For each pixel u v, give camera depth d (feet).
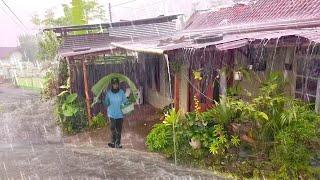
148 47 17.35
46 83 28.30
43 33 32.96
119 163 14.02
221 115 13.50
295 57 13.56
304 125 11.41
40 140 19.54
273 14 19.81
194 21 29.66
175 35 26.18
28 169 13.47
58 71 23.22
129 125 21.39
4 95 41.47
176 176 12.34
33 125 23.85
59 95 21.70
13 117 27.27
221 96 14.39
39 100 35.53
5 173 13.01
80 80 22.53
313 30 12.72
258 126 12.32
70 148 17.15
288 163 11.37
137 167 13.44
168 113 17.21
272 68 14.43
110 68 24.43
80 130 21.13
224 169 12.76
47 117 26.58
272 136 12.11
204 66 15.57
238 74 14.37
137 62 25.63
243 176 12.14
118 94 16.89
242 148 12.85
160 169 13.15
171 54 15.06
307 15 16.79
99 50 21.44
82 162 14.29
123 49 21.77
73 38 28.55
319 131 11.41
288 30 14.38
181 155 14.14
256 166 12.12
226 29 20.63
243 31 18.15
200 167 13.33
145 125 21.25
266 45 12.35
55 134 20.92
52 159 14.88
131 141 18.06
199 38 15.30
